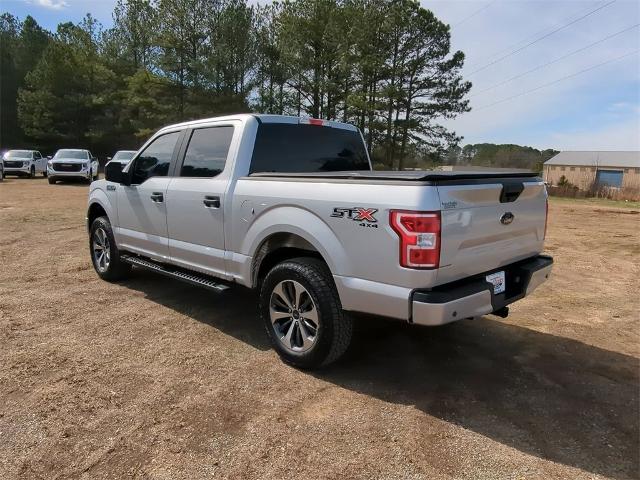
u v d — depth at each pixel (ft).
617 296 19.76
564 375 12.31
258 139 13.93
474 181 10.60
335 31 103.50
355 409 10.48
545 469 8.61
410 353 13.47
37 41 176.35
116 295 18.12
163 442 9.20
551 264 13.16
